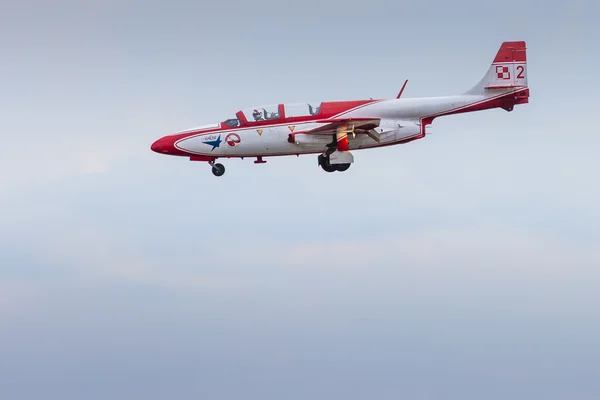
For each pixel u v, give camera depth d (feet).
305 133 386.32
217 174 404.16
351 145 395.75
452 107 400.88
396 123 396.37
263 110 393.29
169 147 392.68
